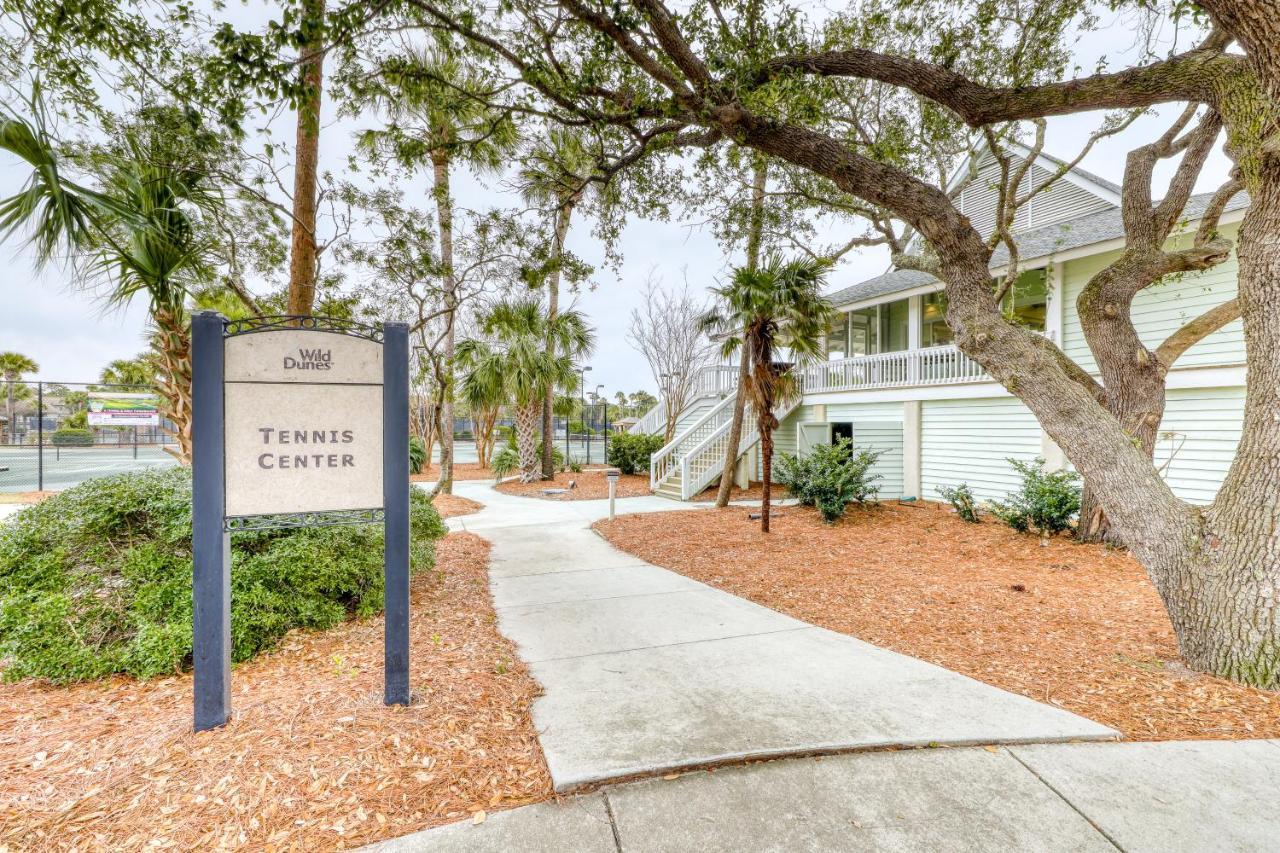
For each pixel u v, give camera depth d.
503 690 3.19
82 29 3.72
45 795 2.16
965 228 4.54
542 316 15.79
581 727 2.77
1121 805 2.18
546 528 9.21
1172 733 2.71
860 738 2.65
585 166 7.20
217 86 3.70
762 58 4.61
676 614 4.77
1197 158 6.35
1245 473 3.26
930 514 9.63
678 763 2.44
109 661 3.30
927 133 7.92
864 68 4.71
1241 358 7.63
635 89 5.57
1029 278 10.79
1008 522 7.78
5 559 3.69
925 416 11.55
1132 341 6.64
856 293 13.41
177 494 4.25
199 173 5.08
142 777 2.27
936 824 2.08
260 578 3.98
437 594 5.28
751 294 7.75
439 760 2.45
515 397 15.33
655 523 9.34
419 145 5.91
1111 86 4.02
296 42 3.56
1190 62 3.76
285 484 2.82
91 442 32.97
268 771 2.31
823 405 14.02
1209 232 6.47
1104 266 9.12
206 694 2.64
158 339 5.59
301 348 2.87
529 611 4.84
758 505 11.46
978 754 2.54
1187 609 3.43
